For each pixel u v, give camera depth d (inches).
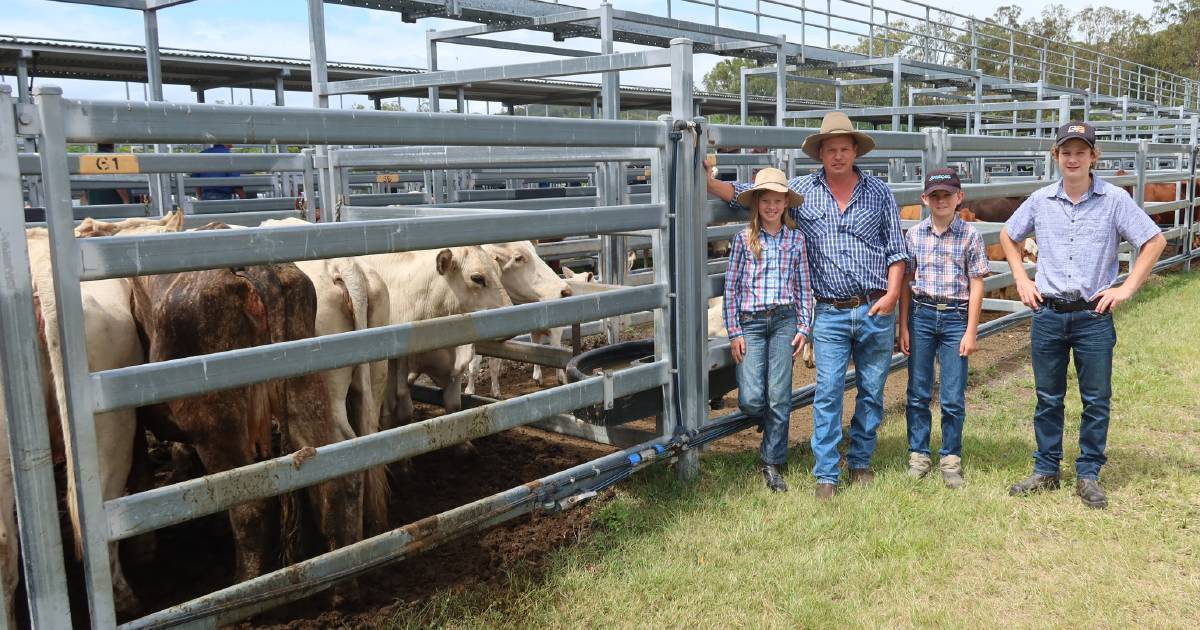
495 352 252.4
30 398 102.7
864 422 199.2
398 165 256.2
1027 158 716.7
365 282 178.7
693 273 195.3
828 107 792.3
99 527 109.5
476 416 153.8
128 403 110.0
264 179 470.0
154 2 311.9
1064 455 215.6
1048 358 188.4
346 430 169.9
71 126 102.3
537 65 224.1
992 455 217.3
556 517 188.2
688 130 188.9
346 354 133.1
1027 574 156.9
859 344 196.9
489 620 143.8
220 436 142.9
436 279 219.1
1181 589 150.5
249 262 118.7
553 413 169.3
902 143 257.0
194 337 139.6
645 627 141.4
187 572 168.2
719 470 209.0
